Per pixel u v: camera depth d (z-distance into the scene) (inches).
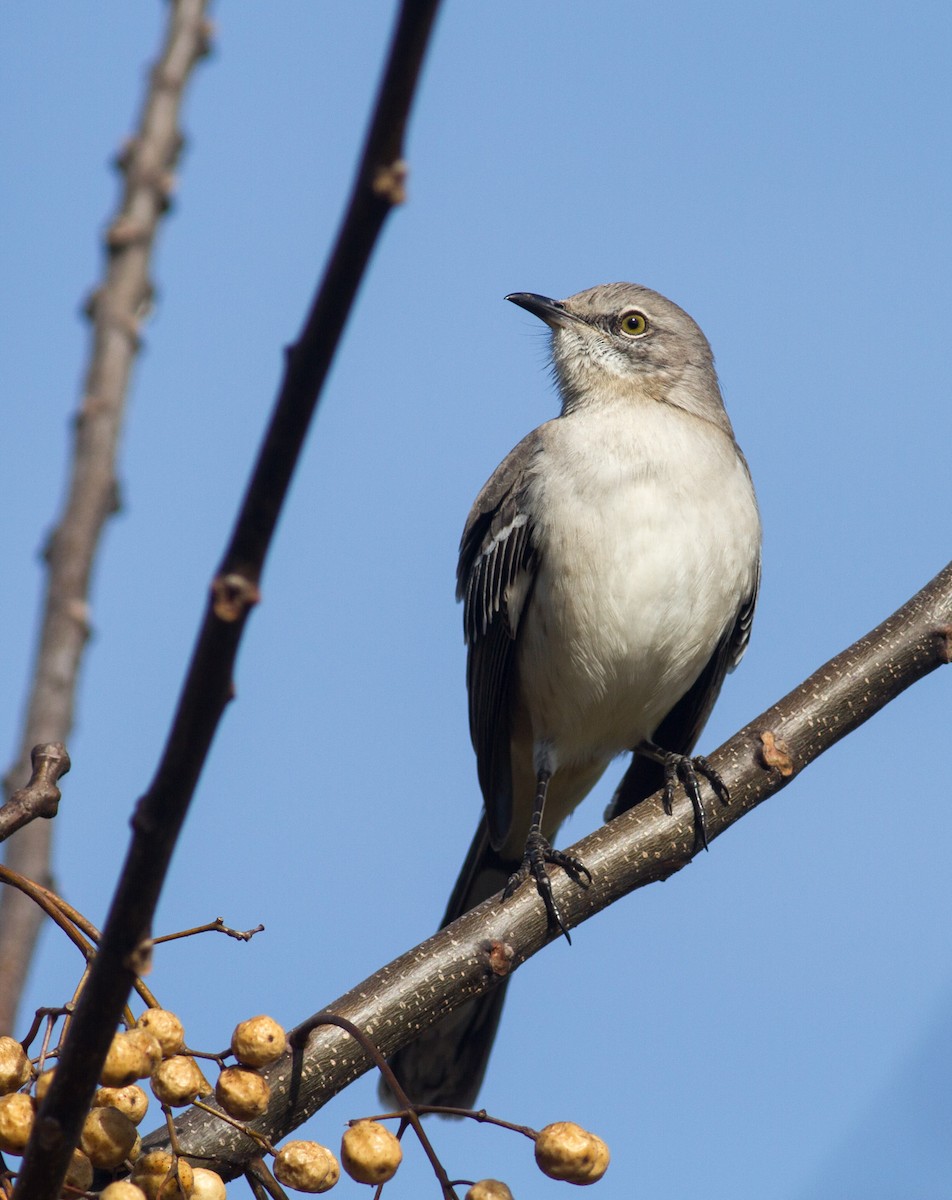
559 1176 194.1
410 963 281.9
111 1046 177.9
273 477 142.1
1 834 187.9
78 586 165.3
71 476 164.7
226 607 145.3
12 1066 182.4
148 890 159.3
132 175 166.2
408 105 126.6
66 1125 166.7
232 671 150.1
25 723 164.7
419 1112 195.8
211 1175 187.2
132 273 165.0
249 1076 191.0
